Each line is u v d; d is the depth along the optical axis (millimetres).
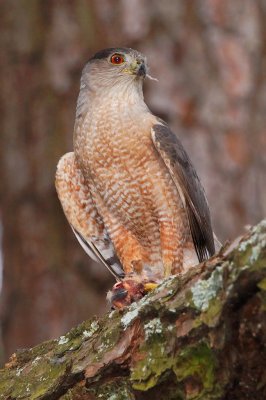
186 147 13992
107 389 7758
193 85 14289
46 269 14547
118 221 11594
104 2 14875
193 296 7051
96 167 11375
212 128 14117
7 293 14773
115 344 7727
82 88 11914
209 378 6898
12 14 15453
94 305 14195
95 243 11961
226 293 6621
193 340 6988
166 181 11188
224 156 14031
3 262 14984
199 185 11555
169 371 7152
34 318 14422
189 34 14531
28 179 14922
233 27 14695
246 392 6801
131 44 14609
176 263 11352
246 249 6547
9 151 15102
